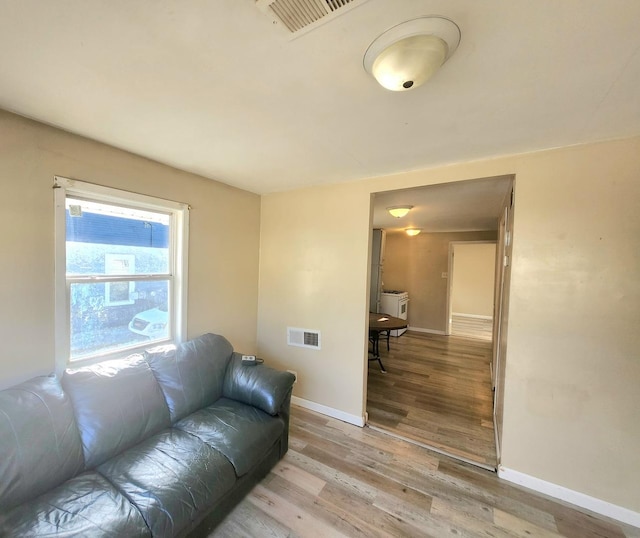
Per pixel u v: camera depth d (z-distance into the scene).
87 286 1.98
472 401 3.21
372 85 1.26
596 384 1.78
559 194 1.86
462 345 5.56
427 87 1.25
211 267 2.78
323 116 1.54
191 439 1.73
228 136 1.80
